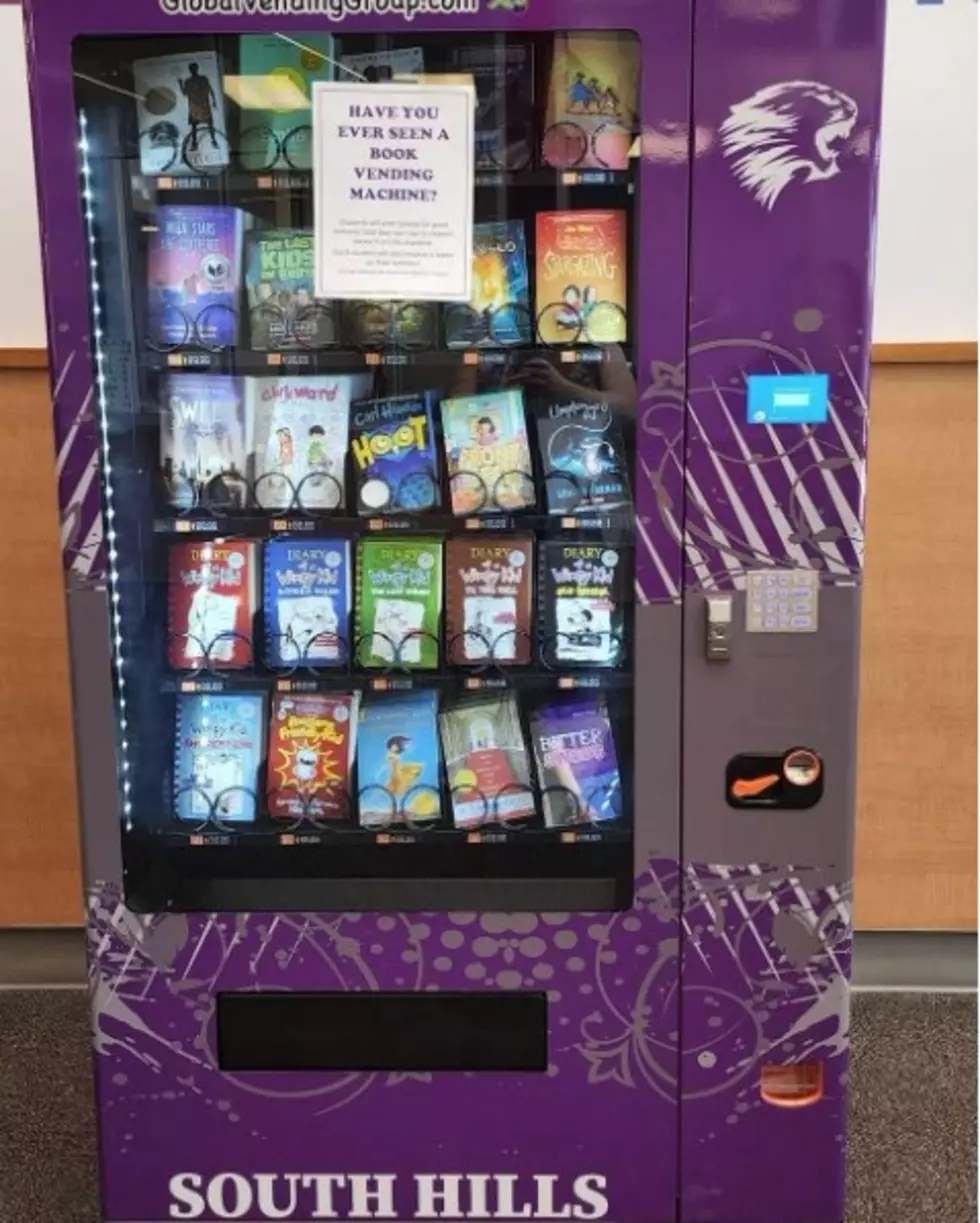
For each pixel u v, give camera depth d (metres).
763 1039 1.70
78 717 1.64
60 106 1.53
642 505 1.59
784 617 1.61
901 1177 2.09
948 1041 2.51
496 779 1.79
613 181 1.62
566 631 1.74
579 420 1.73
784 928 1.67
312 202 1.68
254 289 1.73
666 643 1.62
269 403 1.76
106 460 1.63
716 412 1.57
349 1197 1.76
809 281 1.54
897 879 2.69
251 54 1.66
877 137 1.51
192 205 1.71
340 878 1.72
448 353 1.65
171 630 1.76
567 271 1.67
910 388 2.52
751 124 1.51
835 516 1.59
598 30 1.52
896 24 2.42
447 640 1.77
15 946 2.76
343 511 1.76
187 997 1.71
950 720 2.63
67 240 1.55
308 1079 1.73
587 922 1.67
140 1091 1.73
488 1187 1.75
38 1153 2.15
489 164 1.67
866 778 2.65
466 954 1.69
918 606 2.59
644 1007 1.70
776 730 1.63
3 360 2.52
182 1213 1.76
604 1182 1.74
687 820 1.65
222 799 1.78
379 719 1.82
